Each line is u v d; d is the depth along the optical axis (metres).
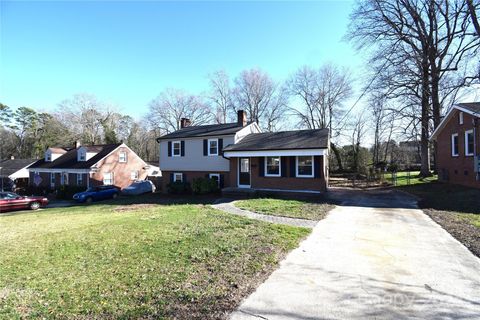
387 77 24.36
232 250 6.48
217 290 4.54
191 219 10.46
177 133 27.39
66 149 40.75
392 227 8.96
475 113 16.62
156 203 17.98
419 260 5.93
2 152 58.97
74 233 8.84
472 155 17.61
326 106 43.88
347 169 41.38
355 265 5.68
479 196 13.95
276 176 19.48
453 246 6.87
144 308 3.98
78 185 31.45
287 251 6.55
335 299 4.29
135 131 62.12
